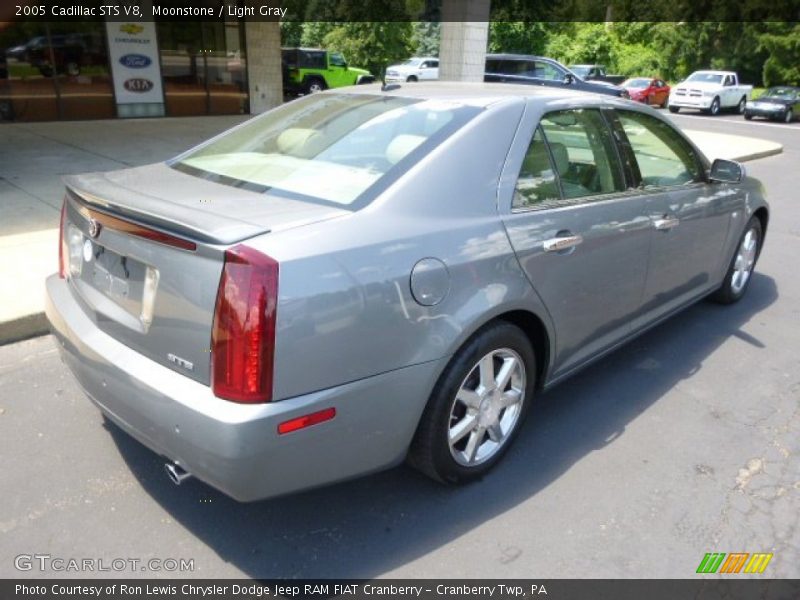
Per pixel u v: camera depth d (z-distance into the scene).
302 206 2.35
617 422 3.41
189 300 2.08
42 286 4.53
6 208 6.52
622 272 3.36
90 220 2.47
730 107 28.31
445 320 2.41
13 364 3.74
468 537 2.54
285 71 23.44
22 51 13.11
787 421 3.50
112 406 2.36
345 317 2.13
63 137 11.54
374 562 2.40
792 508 2.80
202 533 2.51
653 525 2.65
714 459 3.13
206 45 15.79
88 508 2.61
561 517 2.68
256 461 2.02
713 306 5.18
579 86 18.48
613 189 3.37
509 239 2.65
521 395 2.93
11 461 2.86
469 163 2.63
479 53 13.63
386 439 2.36
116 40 14.32
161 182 2.68
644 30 40.06
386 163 2.58
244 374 1.99
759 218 5.14
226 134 3.37
